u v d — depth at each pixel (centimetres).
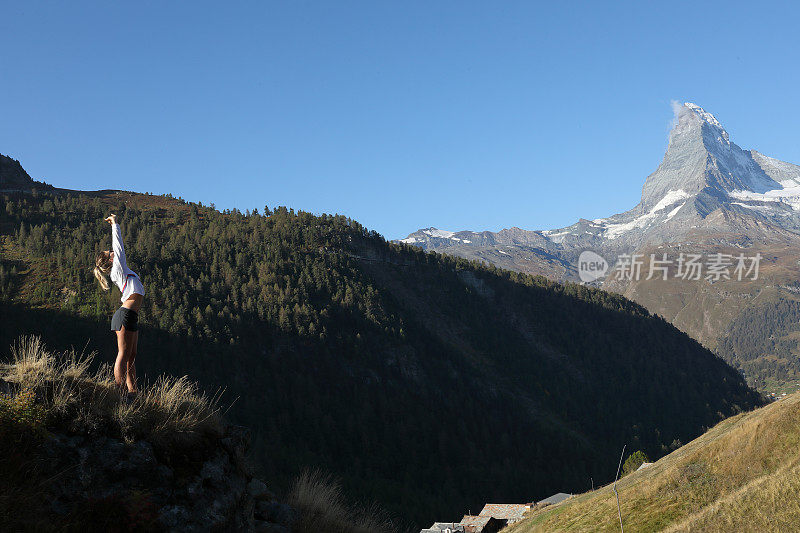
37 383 608
